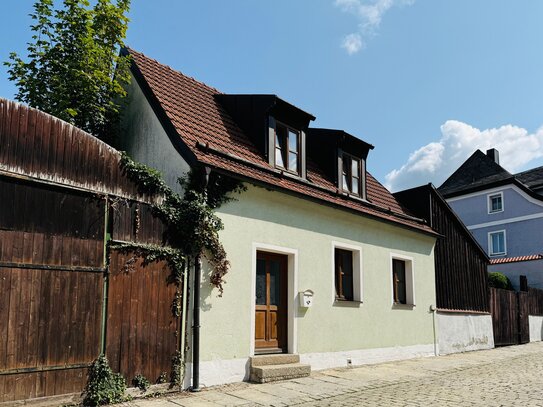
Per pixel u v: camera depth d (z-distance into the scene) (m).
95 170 7.25
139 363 7.38
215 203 8.74
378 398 7.93
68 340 6.62
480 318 17.08
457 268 16.58
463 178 34.69
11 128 6.39
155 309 7.70
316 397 7.87
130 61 10.66
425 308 14.56
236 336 8.84
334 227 11.64
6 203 6.25
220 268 8.46
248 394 7.87
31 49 10.20
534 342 19.59
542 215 27.61
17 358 6.11
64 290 6.67
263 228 9.71
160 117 9.48
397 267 14.16
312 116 11.72
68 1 10.29
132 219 7.60
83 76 9.90
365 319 12.17
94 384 6.79
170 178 9.05
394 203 15.28
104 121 10.59
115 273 7.27
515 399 7.96
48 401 6.32
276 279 10.20
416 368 11.70
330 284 11.24
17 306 6.20
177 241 8.22
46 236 6.58
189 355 8.06
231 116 11.55
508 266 24.06
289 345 10.08
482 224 30.61
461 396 8.21
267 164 10.49
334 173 12.75
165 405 6.95
